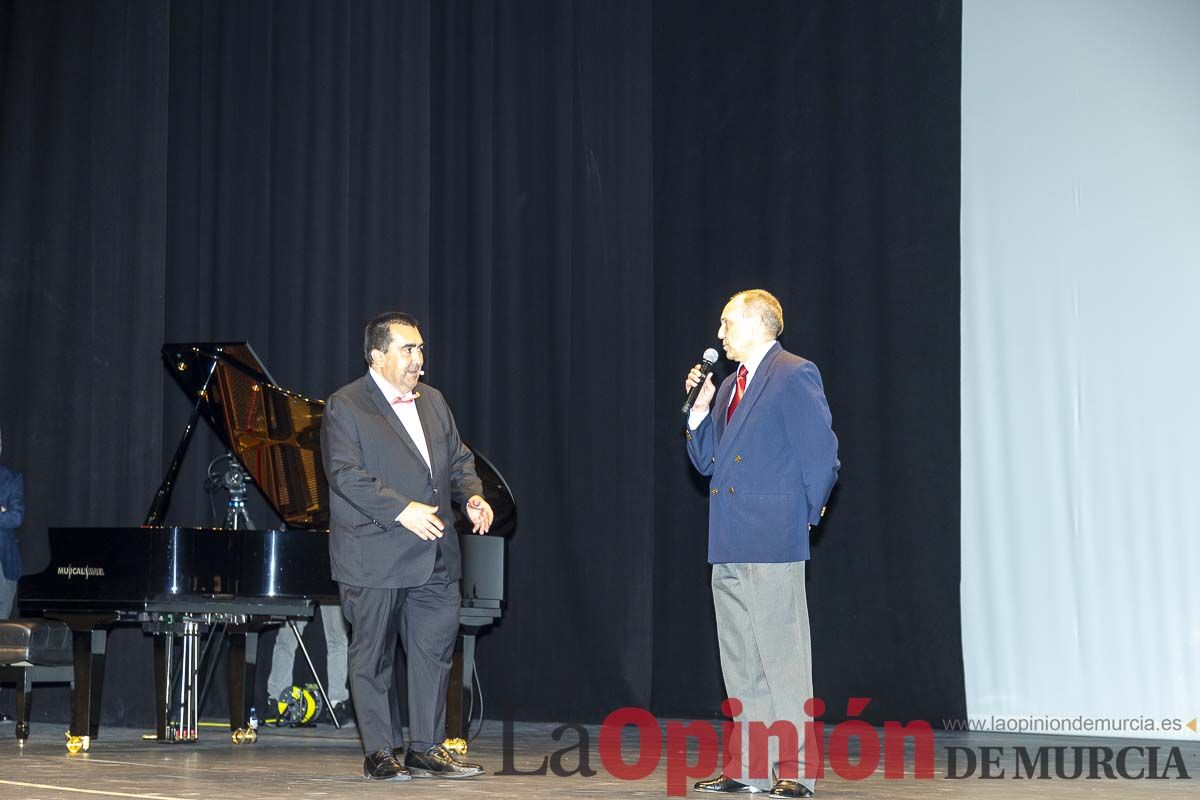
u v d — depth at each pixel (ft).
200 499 23.86
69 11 25.70
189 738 17.87
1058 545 19.93
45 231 25.31
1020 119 20.70
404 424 13.08
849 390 21.11
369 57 24.43
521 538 22.85
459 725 16.14
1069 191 20.27
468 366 23.45
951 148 20.68
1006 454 20.42
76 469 24.67
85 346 24.91
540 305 23.25
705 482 22.09
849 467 20.99
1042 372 20.25
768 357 11.95
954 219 20.56
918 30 21.09
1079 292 20.10
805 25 21.97
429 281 23.90
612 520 22.47
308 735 19.45
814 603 21.07
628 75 23.20
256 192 24.79
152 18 25.40
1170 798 12.05
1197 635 18.90
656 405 22.70
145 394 24.50
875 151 21.25
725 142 22.48
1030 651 19.97
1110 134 20.06
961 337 20.85
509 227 23.47
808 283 21.57
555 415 22.89
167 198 25.08
